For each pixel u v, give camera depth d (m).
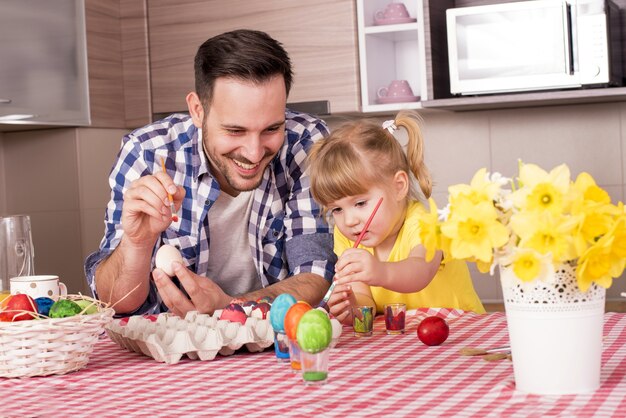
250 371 1.34
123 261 1.83
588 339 1.11
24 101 3.28
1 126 3.44
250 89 1.76
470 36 3.29
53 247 3.61
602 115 3.49
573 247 1.08
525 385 1.13
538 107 3.56
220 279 2.19
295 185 2.13
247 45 1.78
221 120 1.80
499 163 3.62
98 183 3.65
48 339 1.34
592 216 1.07
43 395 1.24
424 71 3.40
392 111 3.53
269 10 3.56
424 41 3.39
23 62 3.28
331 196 1.96
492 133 3.62
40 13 3.36
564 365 1.10
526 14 3.22
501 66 3.27
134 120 3.78
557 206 1.07
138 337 1.48
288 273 2.17
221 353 1.48
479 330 1.60
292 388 1.21
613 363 1.27
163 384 1.28
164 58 3.72
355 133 1.97
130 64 3.77
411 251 1.86
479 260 1.16
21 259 1.71
